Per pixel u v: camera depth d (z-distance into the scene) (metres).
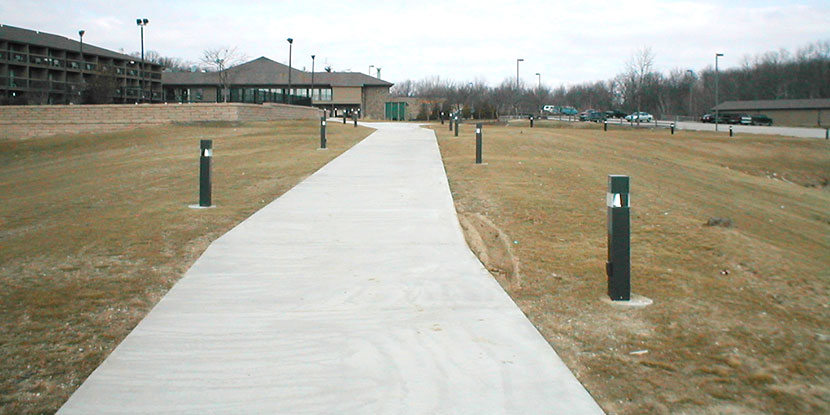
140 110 35.69
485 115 65.12
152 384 4.30
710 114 76.62
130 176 16.44
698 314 5.88
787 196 22.22
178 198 11.90
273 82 71.06
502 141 25.00
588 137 33.22
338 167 15.72
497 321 5.50
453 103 71.12
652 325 5.54
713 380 4.48
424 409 3.98
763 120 68.56
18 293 6.20
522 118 70.88
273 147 22.38
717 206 15.23
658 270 7.36
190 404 4.04
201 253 7.72
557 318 5.66
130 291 6.28
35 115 36.12
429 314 5.68
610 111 73.44
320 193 11.90
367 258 7.48
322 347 4.95
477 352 4.85
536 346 4.97
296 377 4.43
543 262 7.46
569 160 19.88
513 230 9.09
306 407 4.00
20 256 7.61
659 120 73.12
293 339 5.10
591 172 16.81
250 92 62.03
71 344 5.00
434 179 13.65
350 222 9.36
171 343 5.00
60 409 3.97
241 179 14.18
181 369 4.54
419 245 8.07
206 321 5.47
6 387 4.27
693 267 7.60
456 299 6.08
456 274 6.87
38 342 5.02
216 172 15.60
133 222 9.50
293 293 6.23
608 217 6.24
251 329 5.30
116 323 5.45
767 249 9.01
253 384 4.32
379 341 5.06
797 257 9.02
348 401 4.08
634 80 63.31
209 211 10.37
